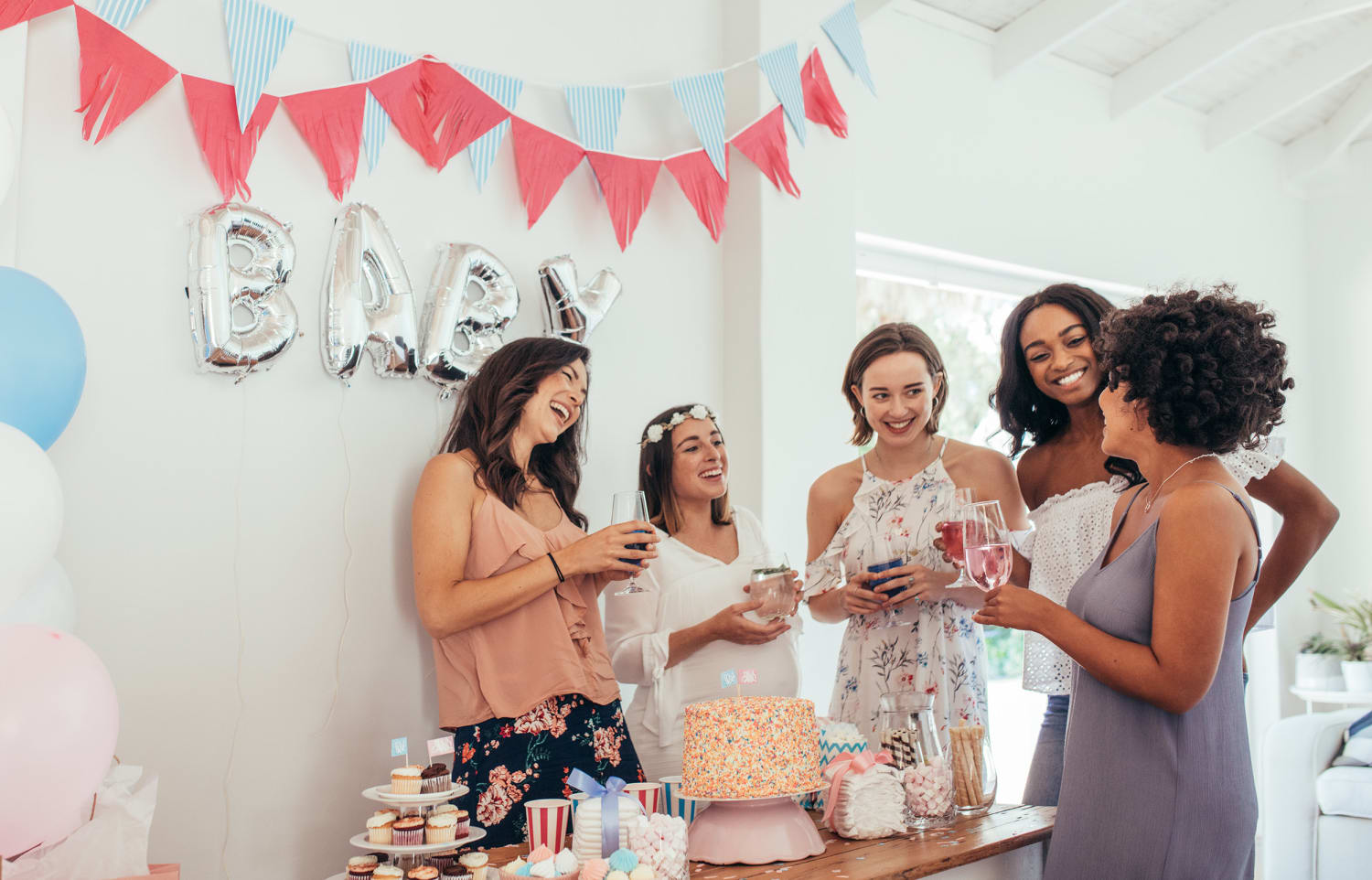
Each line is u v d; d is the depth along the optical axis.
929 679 2.30
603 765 2.09
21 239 2.05
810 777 1.62
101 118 2.13
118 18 2.13
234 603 2.24
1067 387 2.24
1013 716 5.08
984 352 5.35
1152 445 1.61
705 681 2.36
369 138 2.44
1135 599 1.54
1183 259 5.09
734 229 3.12
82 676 1.44
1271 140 5.61
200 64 2.27
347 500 2.40
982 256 4.28
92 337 2.11
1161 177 5.03
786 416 3.07
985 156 4.32
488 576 2.09
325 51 2.44
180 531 2.19
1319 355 5.67
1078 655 1.55
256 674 2.25
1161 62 4.64
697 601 2.39
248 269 2.26
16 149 1.83
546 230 2.77
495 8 2.72
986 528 1.67
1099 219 4.74
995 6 4.21
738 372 3.08
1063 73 4.66
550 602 2.10
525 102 2.76
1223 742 1.52
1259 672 5.44
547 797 2.01
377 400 2.46
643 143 2.98
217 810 2.18
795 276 3.13
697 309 3.08
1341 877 3.57
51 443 1.80
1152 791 1.51
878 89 3.99
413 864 1.76
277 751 2.27
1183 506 1.48
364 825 2.37
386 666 2.43
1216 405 1.49
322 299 2.37
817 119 3.18
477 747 2.04
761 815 1.59
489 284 2.59
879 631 2.36
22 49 2.00
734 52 3.16
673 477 2.43
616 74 2.94
